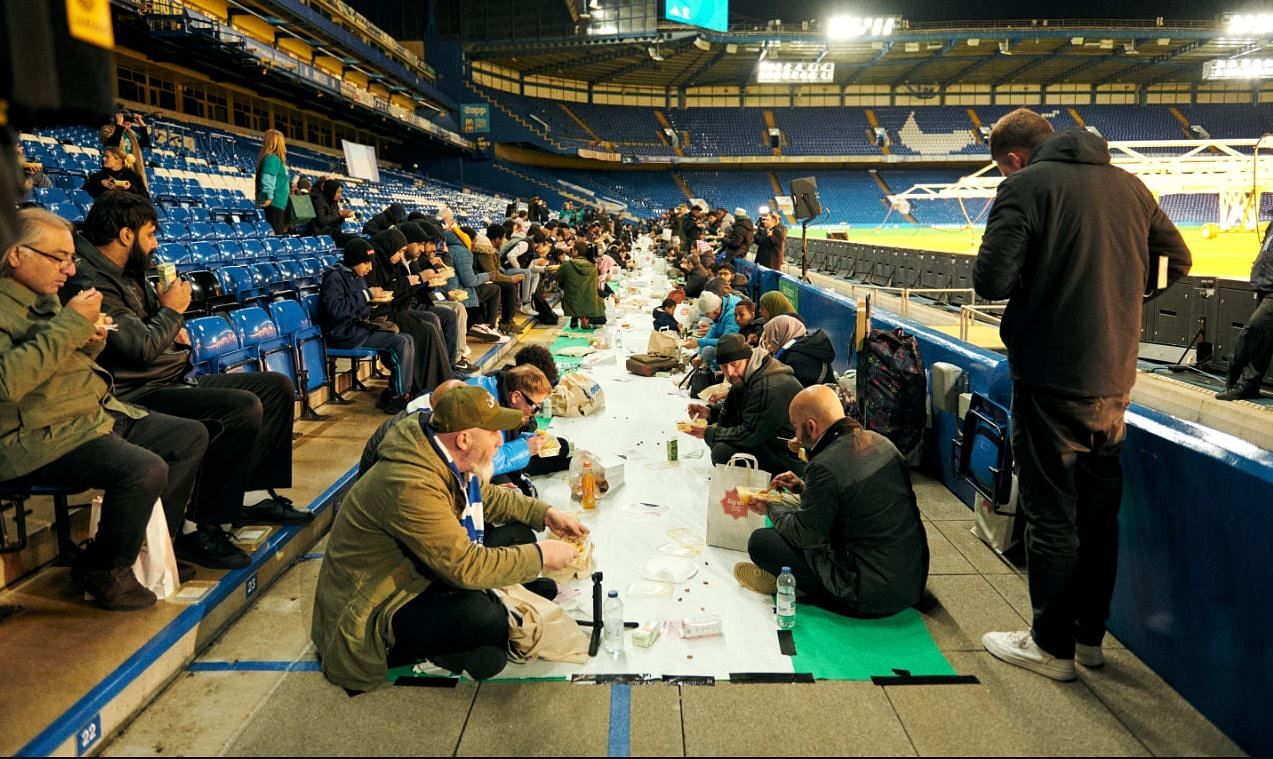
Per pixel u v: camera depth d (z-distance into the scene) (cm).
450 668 317
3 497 325
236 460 391
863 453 364
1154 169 1933
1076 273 297
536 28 4741
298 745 272
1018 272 304
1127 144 1898
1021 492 324
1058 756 269
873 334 588
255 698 301
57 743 246
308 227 1225
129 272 392
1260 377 728
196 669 321
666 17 4512
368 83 3934
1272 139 1527
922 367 580
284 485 436
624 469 558
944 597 390
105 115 173
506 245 1327
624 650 338
